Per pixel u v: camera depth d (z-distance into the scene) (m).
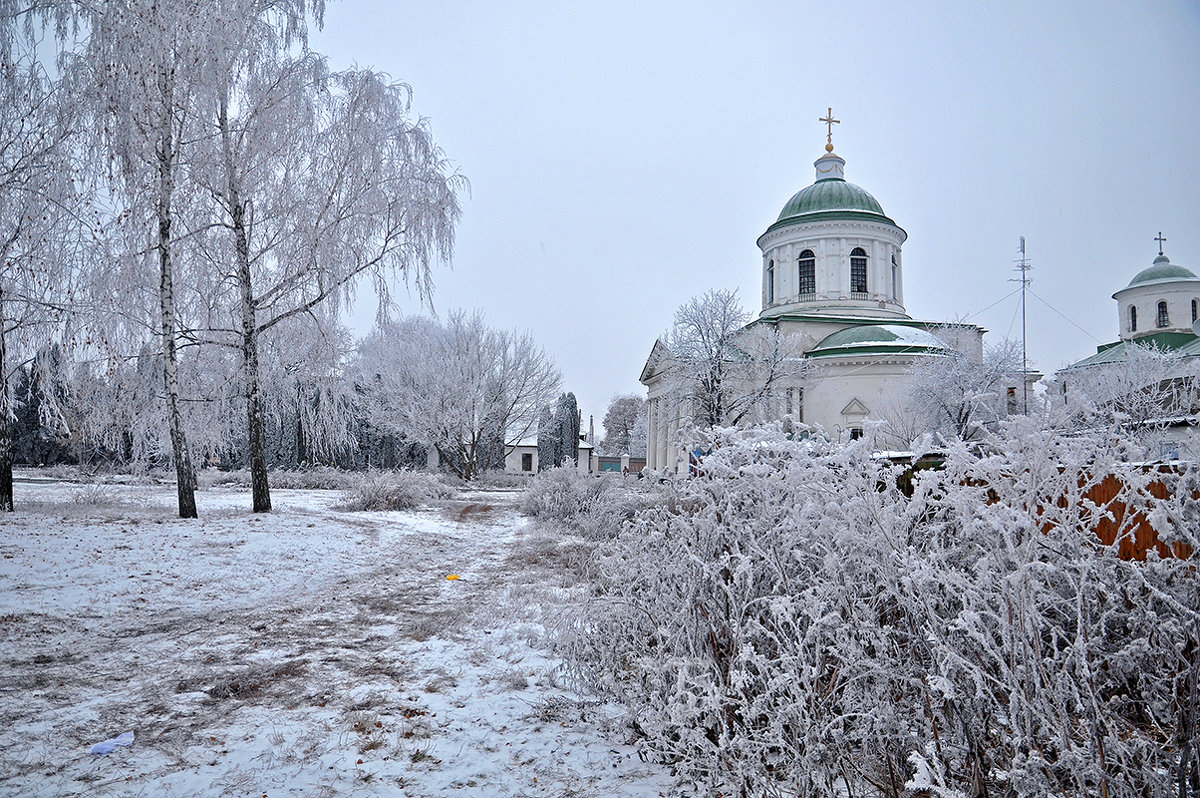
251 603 7.70
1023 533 2.58
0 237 12.15
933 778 2.47
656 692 3.60
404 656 5.76
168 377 13.20
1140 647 2.48
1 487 12.90
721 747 3.06
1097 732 2.25
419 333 38.91
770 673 3.07
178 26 12.27
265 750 3.89
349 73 14.20
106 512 13.35
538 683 5.09
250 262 14.32
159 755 3.80
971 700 2.54
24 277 12.43
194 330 14.12
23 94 12.15
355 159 13.91
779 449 3.52
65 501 15.70
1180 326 42.91
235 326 14.95
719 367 32.38
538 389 42.50
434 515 18.00
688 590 3.67
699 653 3.54
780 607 2.94
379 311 14.66
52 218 12.08
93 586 7.66
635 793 3.44
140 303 12.91
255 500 14.80
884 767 2.97
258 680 5.08
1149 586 2.38
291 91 13.31
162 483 24.42
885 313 44.34
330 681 5.09
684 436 4.33
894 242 46.44
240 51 13.12
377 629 6.67
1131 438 2.66
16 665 5.27
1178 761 2.28
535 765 3.76
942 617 2.68
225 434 16.25
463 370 37.81
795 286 46.41
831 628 2.99
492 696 4.81
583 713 4.38
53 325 12.77
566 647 4.88
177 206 13.31
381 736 4.10
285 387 16.00
